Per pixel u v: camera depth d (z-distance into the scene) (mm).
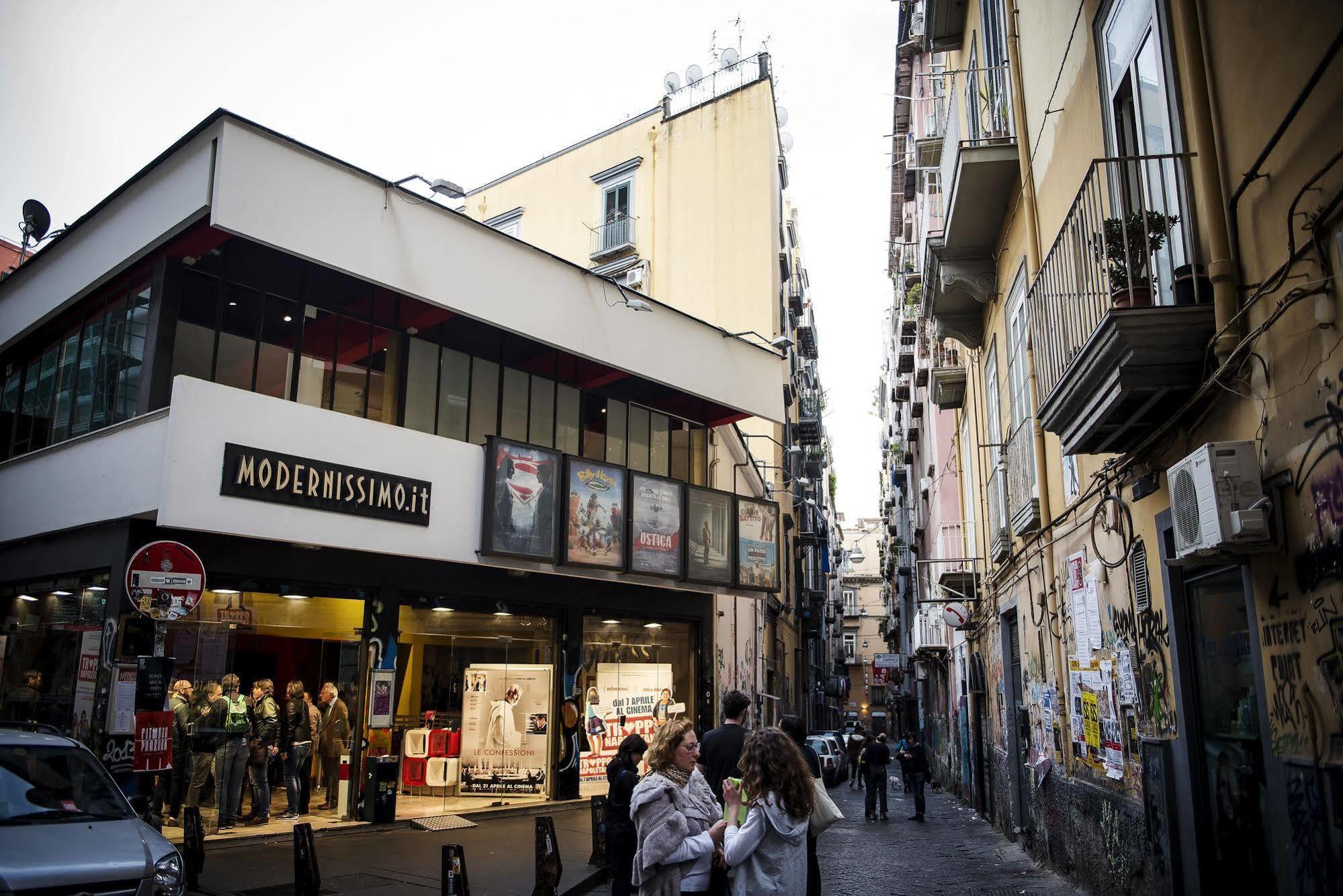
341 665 12914
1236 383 5418
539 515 14734
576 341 15672
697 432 20609
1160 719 7082
